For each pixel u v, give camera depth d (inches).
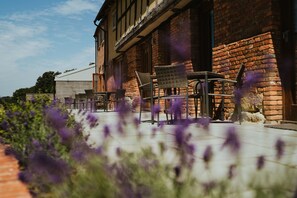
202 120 97.0
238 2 247.0
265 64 218.7
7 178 95.5
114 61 741.3
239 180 62.5
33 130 123.5
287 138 153.4
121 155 70.1
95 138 148.5
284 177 56.6
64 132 94.3
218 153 118.2
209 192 55.4
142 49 531.8
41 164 59.6
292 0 211.9
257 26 228.2
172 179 56.7
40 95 206.8
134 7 545.6
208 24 320.2
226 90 258.8
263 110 220.5
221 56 266.1
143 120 264.8
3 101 199.3
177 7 346.6
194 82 302.8
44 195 71.4
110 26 773.9
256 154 118.1
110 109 612.4
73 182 61.4
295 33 209.8
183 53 342.3
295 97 209.3
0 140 149.1
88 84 1245.1
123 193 50.8
